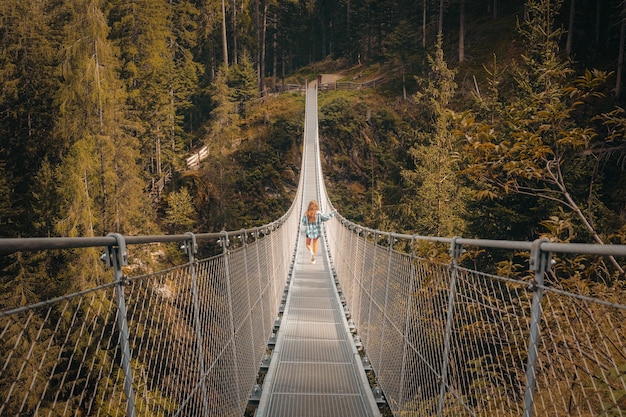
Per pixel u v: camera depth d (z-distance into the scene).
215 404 2.58
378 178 34.97
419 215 18.33
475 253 2.98
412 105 37.16
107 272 13.71
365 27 52.66
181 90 36.34
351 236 7.57
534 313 1.47
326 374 4.79
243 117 41.81
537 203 10.10
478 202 11.52
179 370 1.96
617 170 10.50
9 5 20.56
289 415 3.88
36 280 12.66
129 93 24.75
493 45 35.16
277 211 33.03
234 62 46.16
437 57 28.78
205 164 31.80
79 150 16.03
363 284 5.88
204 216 29.06
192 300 2.20
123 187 17.77
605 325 1.59
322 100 41.78
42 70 20.64
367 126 37.34
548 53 8.53
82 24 17.70
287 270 9.79
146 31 26.56
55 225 15.04
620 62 19.92
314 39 65.50
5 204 16.36
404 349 3.36
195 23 41.44
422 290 2.92
